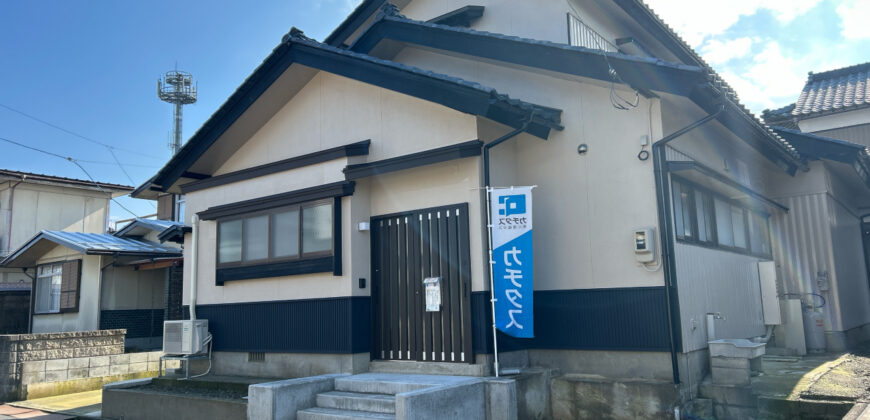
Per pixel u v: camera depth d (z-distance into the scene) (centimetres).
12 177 1759
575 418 623
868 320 1195
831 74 1463
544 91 714
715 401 605
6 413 819
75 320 1330
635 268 633
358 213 719
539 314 685
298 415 591
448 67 798
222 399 645
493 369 624
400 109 714
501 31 838
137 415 725
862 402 545
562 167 691
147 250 1324
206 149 845
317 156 749
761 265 889
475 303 634
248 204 800
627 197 646
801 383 636
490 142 663
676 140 677
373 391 611
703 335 663
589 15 846
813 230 1009
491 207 636
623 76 620
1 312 1524
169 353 828
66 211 1888
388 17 799
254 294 800
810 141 988
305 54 757
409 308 688
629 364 629
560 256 680
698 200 738
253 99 794
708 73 562
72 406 856
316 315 727
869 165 1062
